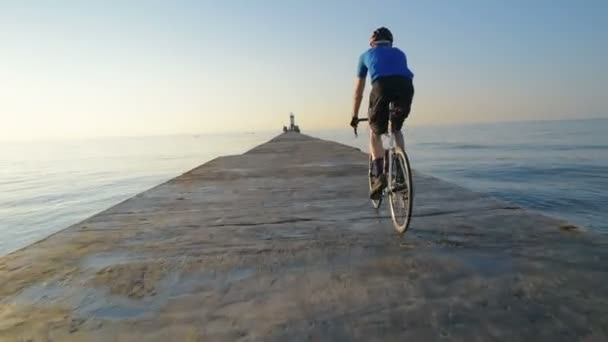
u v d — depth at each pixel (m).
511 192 26.25
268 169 7.38
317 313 1.59
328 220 3.27
